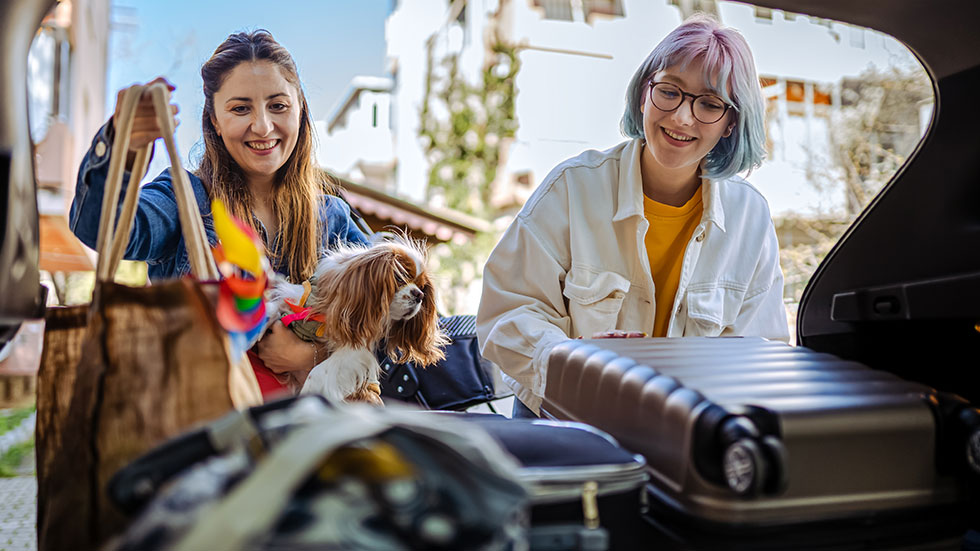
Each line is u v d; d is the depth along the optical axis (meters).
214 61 1.97
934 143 1.76
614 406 1.45
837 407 1.23
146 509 0.85
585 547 1.12
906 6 1.68
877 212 1.84
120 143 1.34
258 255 1.19
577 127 16.25
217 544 0.68
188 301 1.22
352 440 0.78
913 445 1.26
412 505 0.80
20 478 5.23
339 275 1.94
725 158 2.27
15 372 9.30
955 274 1.62
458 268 12.72
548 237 2.30
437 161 15.73
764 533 1.20
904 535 1.28
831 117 14.20
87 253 9.04
